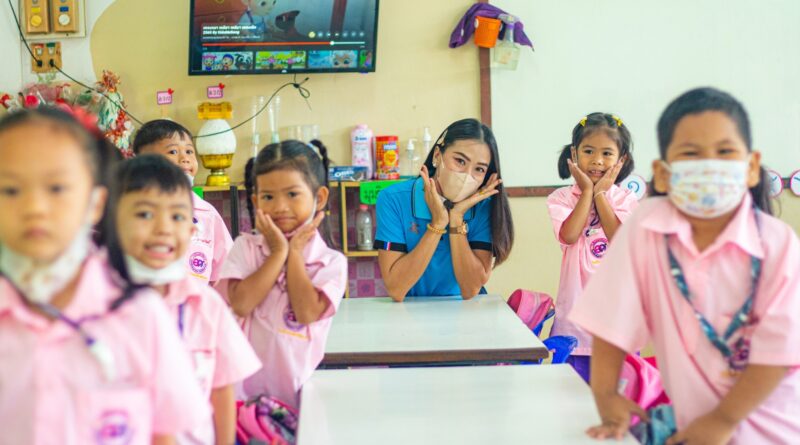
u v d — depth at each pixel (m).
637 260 1.28
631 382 1.62
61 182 0.81
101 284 0.88
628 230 1.30
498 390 1.51
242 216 3.63
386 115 3.59
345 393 1.52
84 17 3.53
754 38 3.58
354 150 3.50
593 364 1.33
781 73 3.59
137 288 0.94
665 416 1.29
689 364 1.24
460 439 1.25
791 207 3.64
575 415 1.36
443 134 2.36
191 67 3.40
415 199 2.39
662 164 1.23
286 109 3.58
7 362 0.84
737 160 1.15
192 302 1.26
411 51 3.58
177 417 0.94
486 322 2.09
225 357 1.26
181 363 0.95
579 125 2.44
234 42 3.39
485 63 3.57
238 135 3.58
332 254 1.71
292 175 1.61
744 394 1.16
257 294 1.59
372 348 1.83
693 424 1.20
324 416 1.38
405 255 2.37
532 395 1.47
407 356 1.79
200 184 3.60
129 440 0.88
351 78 3.58
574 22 3.58
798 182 3.62
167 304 1.24
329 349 1.83
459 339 1.90
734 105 1.17
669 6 3.57
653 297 1.29
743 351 1.20
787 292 1.15
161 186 1.23
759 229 1.20
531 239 3.66
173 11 3.54
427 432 1.29
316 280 1.65
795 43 3.58
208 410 0.99
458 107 3.59
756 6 3.57
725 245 1.20
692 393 1.24
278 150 1.64
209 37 3.38
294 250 1.61
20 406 0.84
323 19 3.39
